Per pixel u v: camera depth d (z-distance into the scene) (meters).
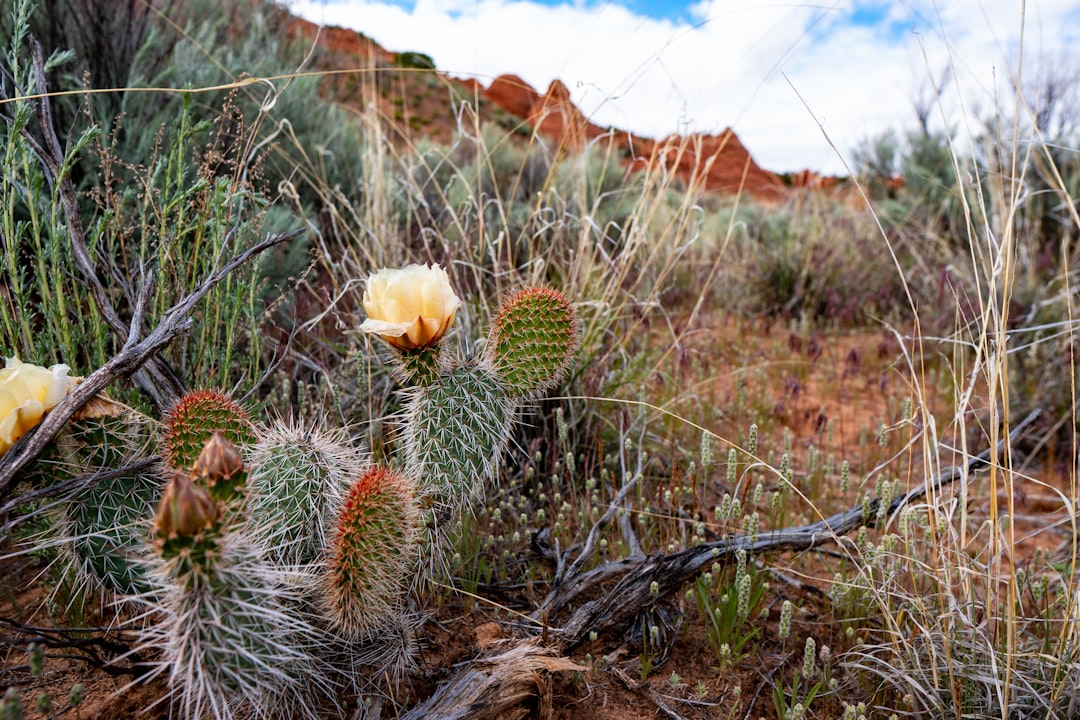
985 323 1.91
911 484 3.14
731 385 4.48
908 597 2.01
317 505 1.59
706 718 1.86
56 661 1.78
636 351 4.29
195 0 6.19
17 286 2.04
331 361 3.37
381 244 3.64
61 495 1.57
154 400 2.09
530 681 1.66
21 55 3.58
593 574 2.16
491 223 4.81
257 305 3.31
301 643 1.54
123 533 1.58
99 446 1.58
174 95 4.32
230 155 3.92
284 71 5.74
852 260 7.02
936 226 6.99
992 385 1.82
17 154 2.31
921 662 1.98
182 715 1.61
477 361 1.87
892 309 6.13
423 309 1.69
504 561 2.36
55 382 1.50
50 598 1.82
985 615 1.98
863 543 2.19
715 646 2.08
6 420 1.43
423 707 1.60
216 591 1.20
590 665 1.96
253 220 2.57
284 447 1.61
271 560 1.56
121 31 4.28
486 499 2.61
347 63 8.12
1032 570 2.50
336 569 1.47
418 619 1.91
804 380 4.84
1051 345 4.26
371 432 2.49
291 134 3.69
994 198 4.95
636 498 2.80
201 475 1.27
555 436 3.03
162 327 1.76
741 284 6.66
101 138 3.53
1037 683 1.86
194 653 1.21
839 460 3.62
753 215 9.41
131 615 1.84
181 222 2.34
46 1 3.88
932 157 8.99
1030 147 2.04
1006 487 1.78
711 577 2.18
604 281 3.87
